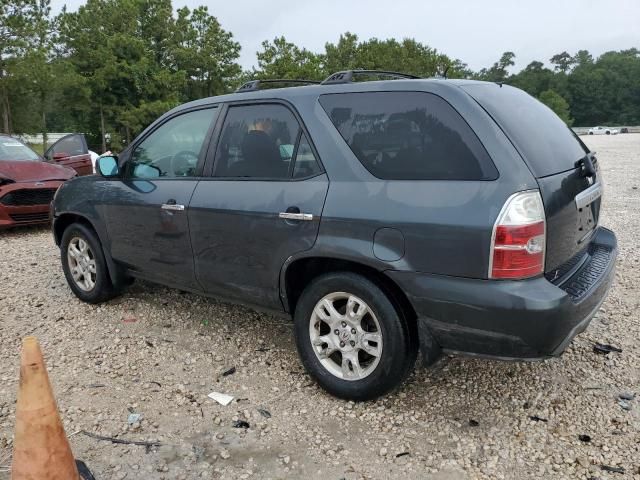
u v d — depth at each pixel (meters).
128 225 4.39
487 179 2.75
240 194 3.59
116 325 4.54
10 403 3.37
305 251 3.24
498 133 2.80
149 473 2.73
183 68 45.72
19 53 30.12
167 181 4.14
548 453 2.86
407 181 2.96
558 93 115.62
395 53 47.31
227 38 47.41
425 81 3.09
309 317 3.38
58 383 3.60
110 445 2.95
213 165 3.86
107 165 4.55
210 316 4.69
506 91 3.37
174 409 3.30
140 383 3.60
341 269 3.27
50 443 2.32
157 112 39.50
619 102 116.44
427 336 2.95
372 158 3.11
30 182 8.36
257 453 2.88
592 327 4.38
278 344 4.14
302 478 2.69
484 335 2.77
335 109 3.31
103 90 39.16
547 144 3.07
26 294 5.38
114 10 41.06
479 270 2.71
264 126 3.61
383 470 2.74
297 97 3.48
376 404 3.31
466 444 2.94
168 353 4.02
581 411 3.22
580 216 3.11
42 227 9.13
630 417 3.15
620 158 22.92
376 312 3.07
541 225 2.69
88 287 4.97
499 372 3.68
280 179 3.45
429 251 2.83
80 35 38.84
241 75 48.50
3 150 9.29
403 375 3.13
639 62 123.00
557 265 2.89
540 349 2.72
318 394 3.44
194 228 3.86
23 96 32.75
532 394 3.41
